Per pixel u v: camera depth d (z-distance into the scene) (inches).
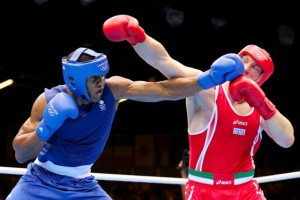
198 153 141.3
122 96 130.0
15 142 123.1
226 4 393.1
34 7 371.6
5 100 473.1
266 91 471.5
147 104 538.6
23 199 128.5
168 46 428.8
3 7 366.3
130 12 388.2
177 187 518.0
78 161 130.8
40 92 457.4
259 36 424.8
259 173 554.6
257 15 405.7
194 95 141.6
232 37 426.6
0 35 395.2
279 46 433.7
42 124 118.6
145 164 596.4
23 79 446.9
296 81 465.7
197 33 417.1
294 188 545.0
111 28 127.6
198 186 142.0
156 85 129.8
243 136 139.6
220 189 140.7
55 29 400.5
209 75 126.4
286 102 476.7
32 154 124.0
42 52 426.6
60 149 128.5
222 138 138.5
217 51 440.5
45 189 129.6
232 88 132.1
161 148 592.4
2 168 148.4
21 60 429.4
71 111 117.2
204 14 398.6
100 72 120.1
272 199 522.3
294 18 410.6
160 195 510.9
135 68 455.5
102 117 128.2
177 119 545.0
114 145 594.6
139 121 549.3
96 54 121.4
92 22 396.5
